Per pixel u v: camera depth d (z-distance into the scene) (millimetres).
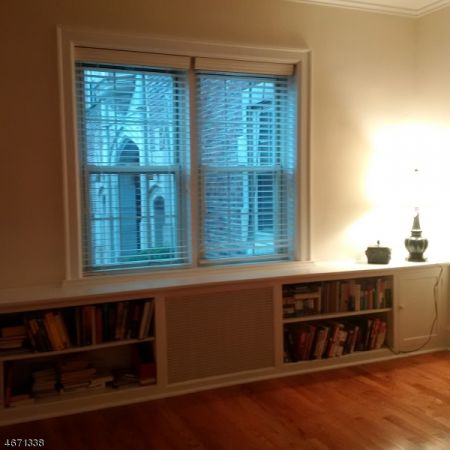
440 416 2725
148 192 3393
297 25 3674
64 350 2846
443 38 3869
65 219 3119
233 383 3236
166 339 3059
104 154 3262
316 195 3820
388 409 2820
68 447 2471
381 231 4074
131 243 3369
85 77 3180
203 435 2564
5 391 2777
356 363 3582
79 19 3096
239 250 3646
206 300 3148
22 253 3059
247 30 3521
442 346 3887
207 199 3549
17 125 3002
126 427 2674
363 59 3922
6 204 3010
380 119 4016
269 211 3752
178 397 3049
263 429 2613
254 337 3287
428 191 4062
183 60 3365
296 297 3434
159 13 3279
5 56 2955
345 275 3506
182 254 3514
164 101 3389
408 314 3744
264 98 3682
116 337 2979
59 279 3135
